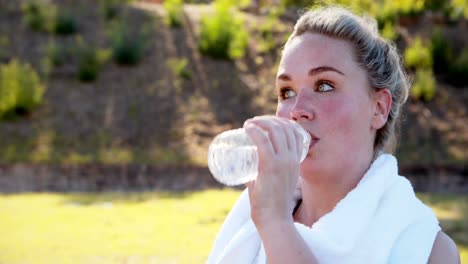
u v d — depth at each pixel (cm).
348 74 149
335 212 147
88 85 1711
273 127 135
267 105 1680
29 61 1781
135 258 691
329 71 148
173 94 1694
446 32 1922
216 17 1855
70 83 1714
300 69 150
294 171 135
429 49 1812
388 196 148
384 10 1858
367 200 147
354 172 152
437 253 144
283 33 1933
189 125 1591
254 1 2092
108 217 934
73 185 1366
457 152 1520
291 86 153
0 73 1695
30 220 914
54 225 877
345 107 148
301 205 170
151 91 1700
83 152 1475
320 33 152
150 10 2061
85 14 1997
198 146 1519
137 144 1522
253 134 134
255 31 1955
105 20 1977
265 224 133
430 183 1415
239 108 1664
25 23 1923
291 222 134
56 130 1552
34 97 1603
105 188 1366
